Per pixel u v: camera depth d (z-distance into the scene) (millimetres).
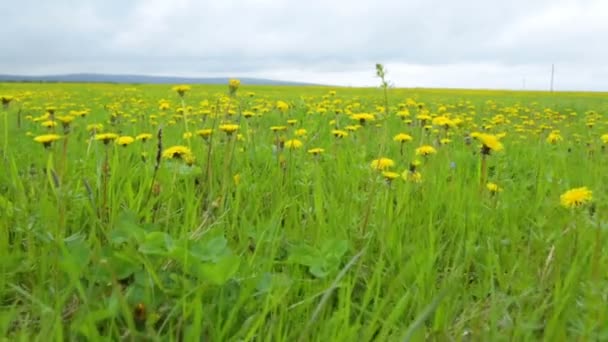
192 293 1519
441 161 3979
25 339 1212
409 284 1825
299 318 1527
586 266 1858
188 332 1335
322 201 2703
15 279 1744
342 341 1351
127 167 3270
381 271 1783
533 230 2488
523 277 1810
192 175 3113
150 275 1548
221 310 1465
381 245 2020
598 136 7309
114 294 1393
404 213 2412
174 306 1481
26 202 2354
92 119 6652
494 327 1386
